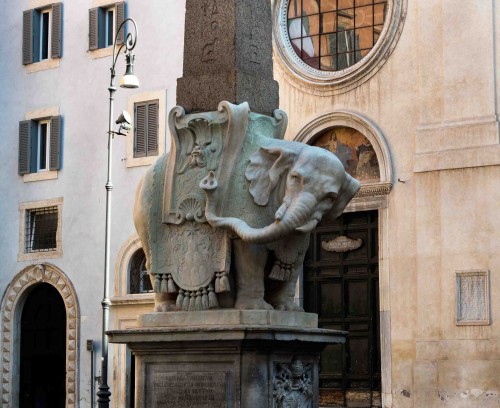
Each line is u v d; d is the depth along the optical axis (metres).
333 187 10.46
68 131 32.66
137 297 30.31
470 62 26.09
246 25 11.33
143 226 11.11
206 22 11.34
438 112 26.44
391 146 26.97
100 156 31.92
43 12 33.97
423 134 26.48
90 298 31.44
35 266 32.75
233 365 10.28
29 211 33.41
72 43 32.88
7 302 33.31
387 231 26.77
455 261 25.75
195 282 10.73
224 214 10.69
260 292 10.61
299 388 10.72
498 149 25.41
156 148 30.73
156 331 10.52
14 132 33.81
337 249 27.66
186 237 10.87
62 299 32.78
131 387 30.17
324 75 28.22
